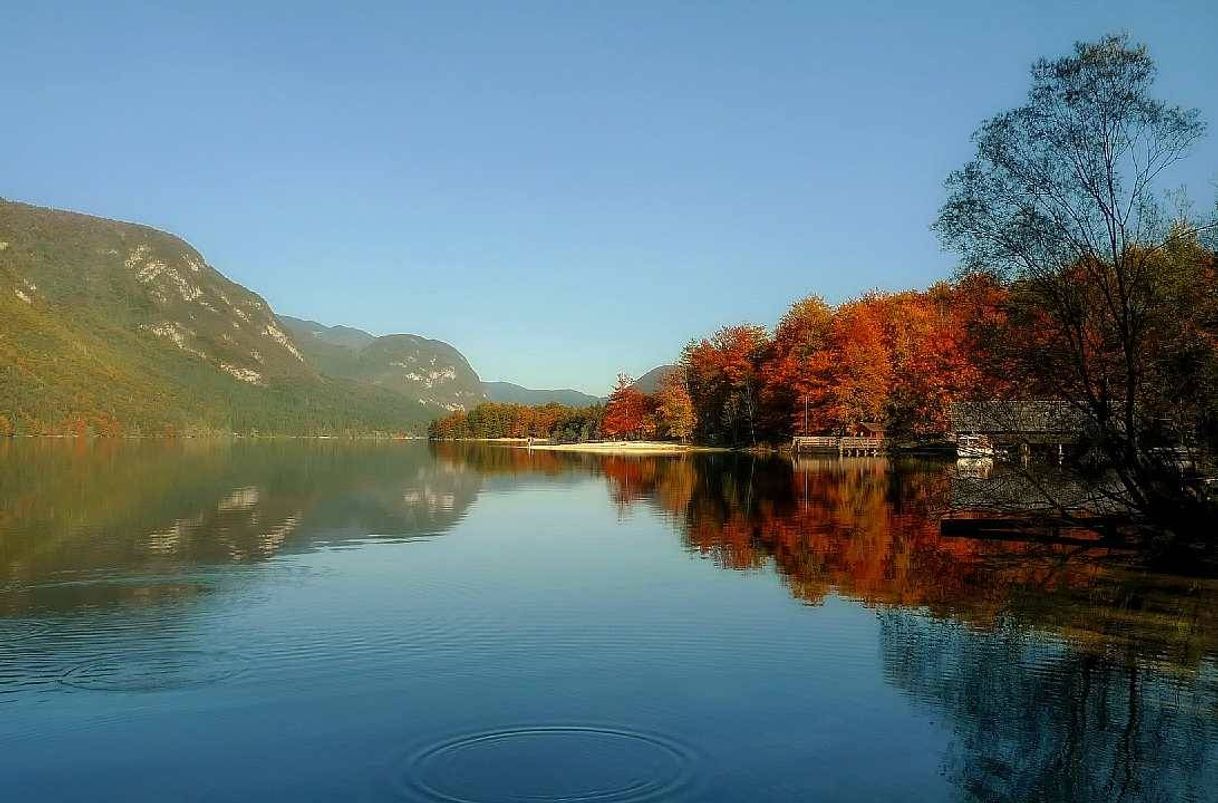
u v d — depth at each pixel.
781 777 9.47
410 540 26.09
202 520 29.88
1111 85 23.61
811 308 93.38
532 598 17.81
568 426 175.62
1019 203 24.73
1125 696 12.21
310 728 10.71
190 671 12.87
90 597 17.56
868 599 18.03
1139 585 19.77
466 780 9.31
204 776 9.41
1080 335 24.28
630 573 20.70
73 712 11.20
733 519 31.98
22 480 46.56
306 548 24.17
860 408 81.44
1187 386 24.09
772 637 15.00
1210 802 9.06
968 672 13.20
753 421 102.31
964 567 21.83
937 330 77.38
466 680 12.55
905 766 9.83
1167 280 23.53
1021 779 9.55
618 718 11.12
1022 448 26.44
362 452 114.25
